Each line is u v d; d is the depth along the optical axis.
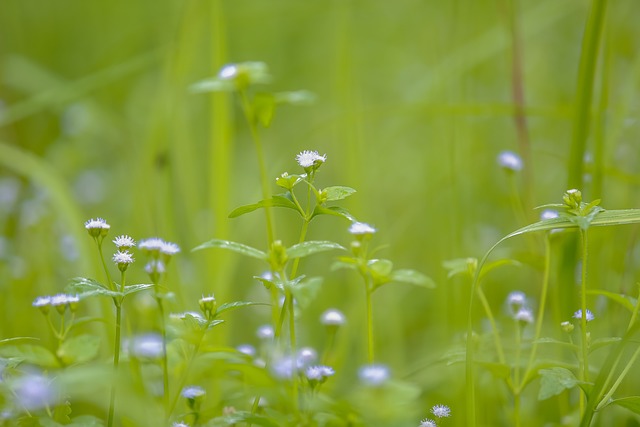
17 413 0.63
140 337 0.65
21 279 0.83
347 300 0.92
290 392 0.61
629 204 0.81
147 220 0.85
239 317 0.93
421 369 0.69
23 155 0.85
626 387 0.70
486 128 1.03
